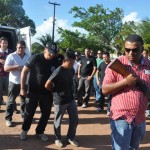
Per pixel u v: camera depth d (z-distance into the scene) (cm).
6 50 514
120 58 238
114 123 234
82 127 486
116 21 3409
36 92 393
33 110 401
